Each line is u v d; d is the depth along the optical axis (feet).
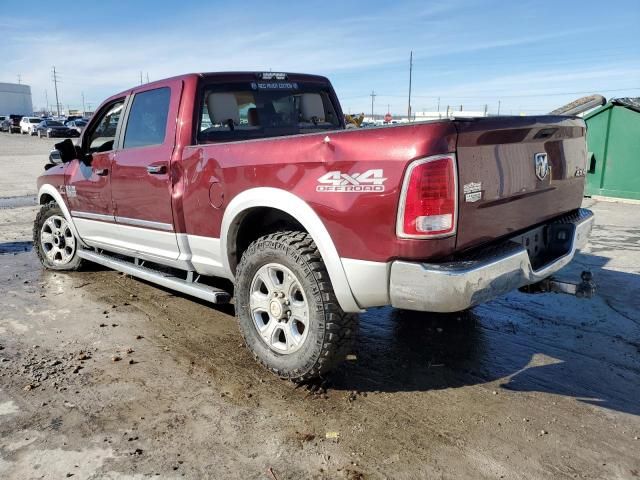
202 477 8.16
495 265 9.11
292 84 15.42
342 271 9.55
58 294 16.97
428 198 8.45
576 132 12.21
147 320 14.66
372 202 8.91
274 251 10.49
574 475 8.19
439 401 10.34
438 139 8.41
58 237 19.33
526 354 12.46
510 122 9.61
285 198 10.19
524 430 9.36
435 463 8.46
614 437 9.17
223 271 12.35
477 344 13.02
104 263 16.78
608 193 32.78
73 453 8.73
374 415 9.84
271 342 11.10
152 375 11.39
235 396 10.50
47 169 19.57
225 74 13.69
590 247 22.02
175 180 12.85
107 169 15.31
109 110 16.06
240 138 13.91
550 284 11.46
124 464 8.45
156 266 16.01
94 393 10.62
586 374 11.46
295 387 10.84
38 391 10.71
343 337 10.13
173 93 13.33
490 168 9.43
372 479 8.10
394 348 12.80
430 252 8.66
